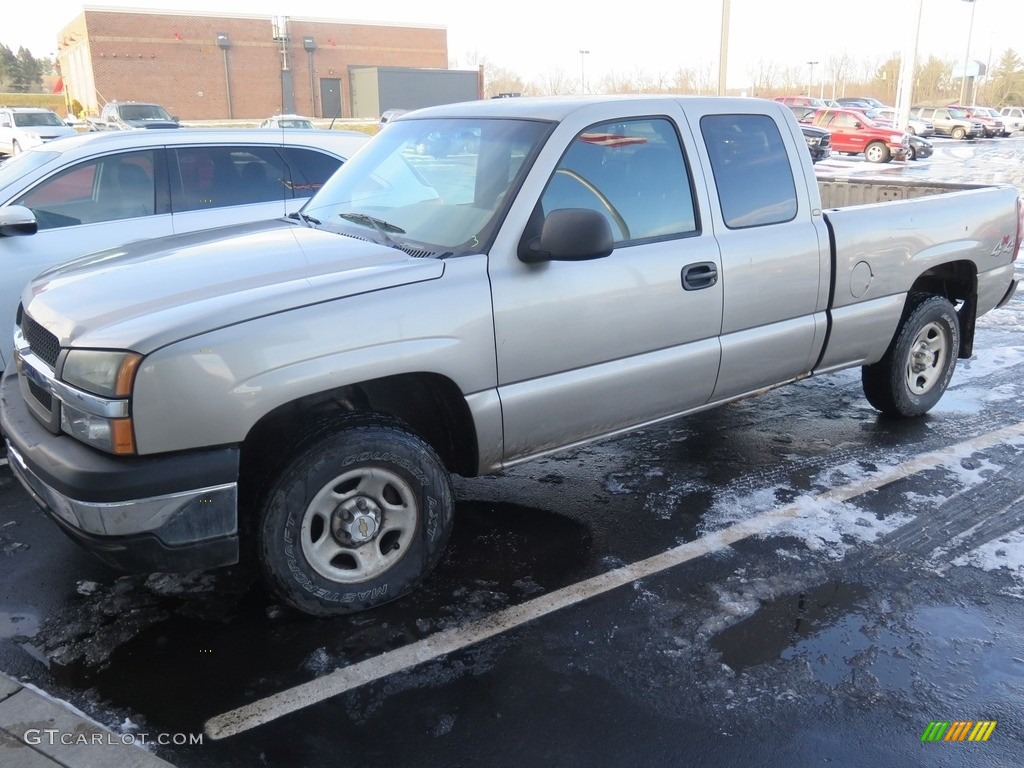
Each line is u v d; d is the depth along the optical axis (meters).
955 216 5.12
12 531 4.06
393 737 2.71
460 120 4.07
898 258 4.83
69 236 5.43
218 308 2.90
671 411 4.11
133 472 2.78
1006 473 4.68
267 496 3.08
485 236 3.42
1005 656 3.12
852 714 2.82
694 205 3.99
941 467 4.78
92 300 3.14
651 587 3.58
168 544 2.89
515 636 3.25
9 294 5.16
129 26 47.75
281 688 2.94
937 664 3.08
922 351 5.35
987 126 44.66
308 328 2.97
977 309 5.51
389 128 4.50
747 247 4.12
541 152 3.55
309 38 53.56
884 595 3.52
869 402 5.62
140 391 2.77
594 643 3.20
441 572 3.71
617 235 3.75
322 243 3.57
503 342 3.40
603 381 3.72
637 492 4.50
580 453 5.04
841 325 4.63
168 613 3.38
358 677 3.00
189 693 2.91
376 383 3.29
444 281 3.26
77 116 49.22
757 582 3.62
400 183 3.96
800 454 5.00
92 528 2.82
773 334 4.31
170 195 5.84
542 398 3.56
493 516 4.23
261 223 4.18
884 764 2.61
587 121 3.69
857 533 4.04
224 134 6.12
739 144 4.21
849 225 4.56
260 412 2.91
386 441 3.23
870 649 3.16
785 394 6.13
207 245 3.67
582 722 2.78
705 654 3.13
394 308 3.13
